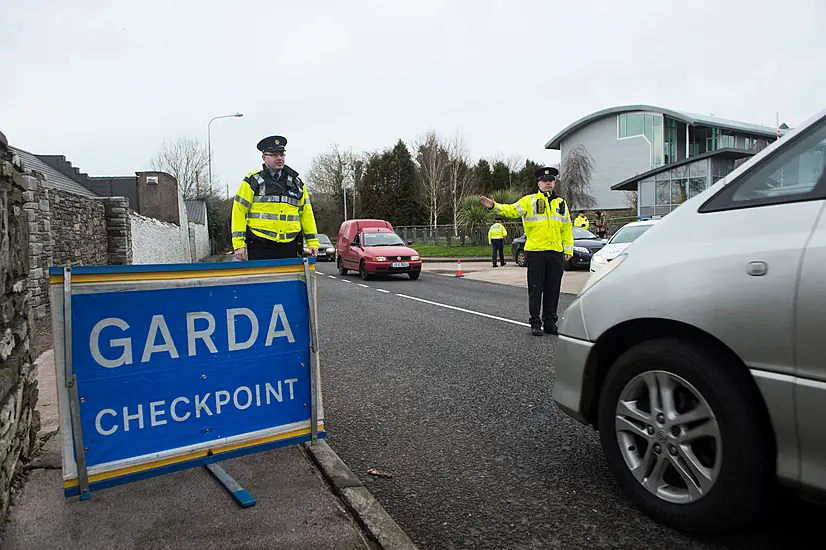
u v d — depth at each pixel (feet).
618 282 9.57
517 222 113.19
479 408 15.06
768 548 8.24
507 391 16.56
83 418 8.54
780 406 7.37
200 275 9.55
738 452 7.72
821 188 7.65
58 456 10.94
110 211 47.98
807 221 7.54
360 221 65.00
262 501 9.39
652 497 8.93
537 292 24.79
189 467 9.43
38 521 8.63
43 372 17.83
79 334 8.50
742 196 8.52
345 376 18.45
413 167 203.72
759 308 7.57
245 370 10.03
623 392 9.33
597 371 10.11
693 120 140.36
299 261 10.66
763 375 7.50
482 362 20.16
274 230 17.79
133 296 8.94
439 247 125.49
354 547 8.07
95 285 8.62
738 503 7.79
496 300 38.70
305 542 8.18
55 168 96.89
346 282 55.72
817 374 7.03
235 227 17.78
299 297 10.69
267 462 10.98
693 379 8.21
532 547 8.43
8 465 8.95
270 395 10.33
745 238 8.09
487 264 84.64
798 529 8.75
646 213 109.81
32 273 28.66
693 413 8.30
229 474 10.41
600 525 9.01
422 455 12.00
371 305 36.52
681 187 104.06
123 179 103.65
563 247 24.86
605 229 102.99
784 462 7.43
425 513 9.52
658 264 9.02
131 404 8.93
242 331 10.01
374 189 203.21
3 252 9.48
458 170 183.73
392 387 17.10
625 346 10.06
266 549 7.99
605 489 10.28
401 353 21.79
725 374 7.93
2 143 9.59
